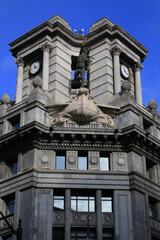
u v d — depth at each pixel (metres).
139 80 48.25
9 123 43.00
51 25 46.88
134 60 48.59
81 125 40.56
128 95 41.59
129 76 48.28
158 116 45.47
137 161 39.38
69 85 45.53
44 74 44.59
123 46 47.97
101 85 44.88
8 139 40.19
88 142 39.41
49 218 36.16
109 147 39.47
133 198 37.28
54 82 44.12
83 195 38.12
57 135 39.06
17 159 40.69
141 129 39.19
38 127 38.44
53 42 46.69
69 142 39.31
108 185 37.81
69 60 46.94
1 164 41.19
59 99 43.44
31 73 47.19
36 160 38.44
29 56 47.88
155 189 39.91
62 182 37.62
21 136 39.25
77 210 37.41
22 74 47.56
